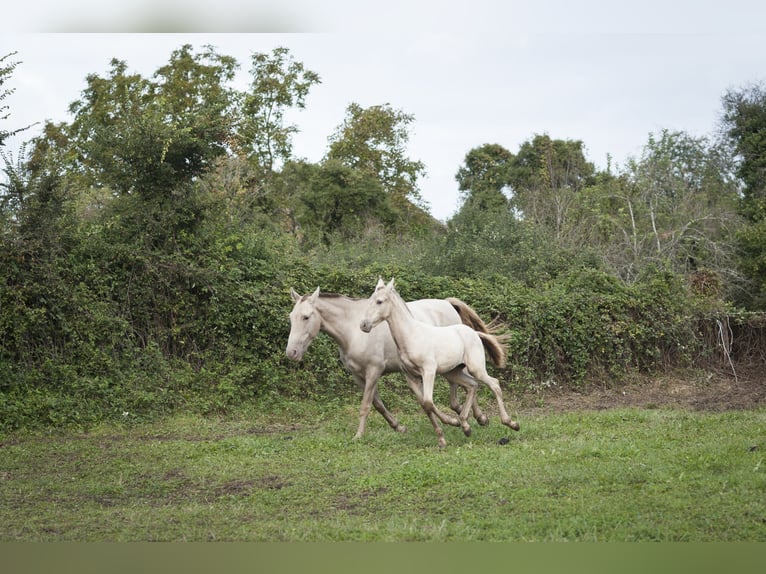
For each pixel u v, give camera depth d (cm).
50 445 982
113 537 598
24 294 1209
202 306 1345
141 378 1227
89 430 1096
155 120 1375
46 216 1250
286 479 789
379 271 1547
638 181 2623
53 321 1238
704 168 2967
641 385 1580
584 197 2628
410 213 3512
